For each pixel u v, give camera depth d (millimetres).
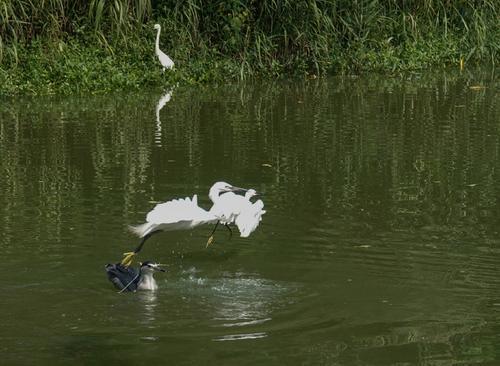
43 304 9258
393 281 9984
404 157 16391
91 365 7816
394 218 12492
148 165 15641
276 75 27594
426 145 17422
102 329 8602
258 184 14391
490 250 11047
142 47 26234
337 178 14844
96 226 12062
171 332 8539
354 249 11117
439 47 30828
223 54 27547
